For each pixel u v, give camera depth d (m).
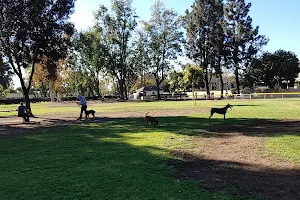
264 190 6.07
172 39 65.81
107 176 7.04
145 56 68.06
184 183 6.53
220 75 62.72
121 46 66.19
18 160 9.14
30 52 27.81
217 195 5.80
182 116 22.00
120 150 10.13
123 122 19.44
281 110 24.44
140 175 7.10
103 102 58.75
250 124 16.41
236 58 61.19
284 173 7.17
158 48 65.94
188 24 62.22
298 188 6.13
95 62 66.12
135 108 33.91
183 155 9.28
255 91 67.31
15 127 19.31
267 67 66.38
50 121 22.55
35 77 65.12
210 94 65.19
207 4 60.38
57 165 8.30
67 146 11.23
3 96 98.31
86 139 12.81
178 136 12.89
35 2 25.39
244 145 10.56
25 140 13.33
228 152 9.57
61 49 28.59
